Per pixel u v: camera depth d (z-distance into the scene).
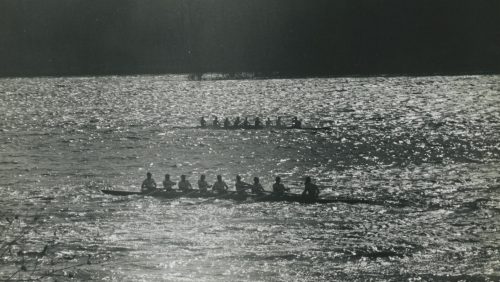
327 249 136.12
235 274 124.94
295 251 135.50
